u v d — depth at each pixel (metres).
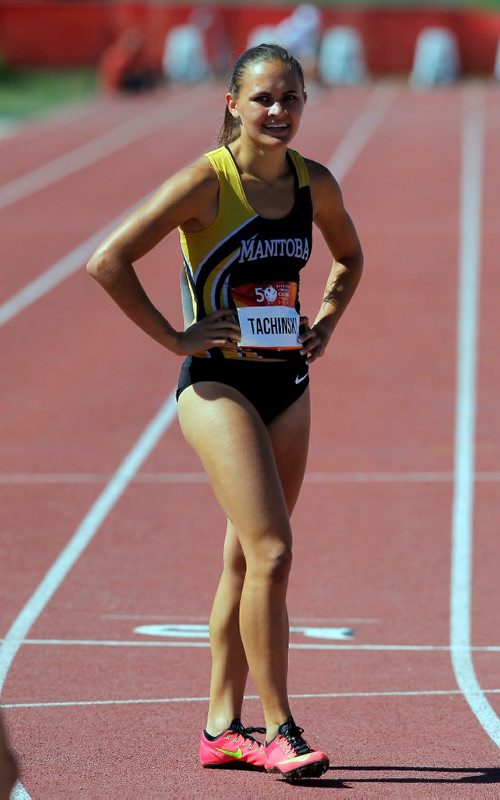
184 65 133.25
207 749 15.16
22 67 140.88
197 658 21.44
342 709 18.53
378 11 135.25
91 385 42.78
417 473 33.91
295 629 23.39
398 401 40.75
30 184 78.31
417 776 15.02
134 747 16.23
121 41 125.94
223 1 148.25
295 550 28.16
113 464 34.84
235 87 14.22
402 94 115.94
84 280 57.34
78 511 30.88
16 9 140.00
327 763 14.34
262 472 13.98
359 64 131.88
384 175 77.56
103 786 14.52
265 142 13.98
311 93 115.62
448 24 134.75
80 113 109.44
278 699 14.42
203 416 14.16
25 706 18.44
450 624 23.78
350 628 23.50
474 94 114.81
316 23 124.75
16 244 63.69
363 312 51.19
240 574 14.89
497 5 155.75
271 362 14.40
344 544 28.55
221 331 14.09
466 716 18.16
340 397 41.22
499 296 53.44
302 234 14.51
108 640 22.48
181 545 28.42
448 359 45.28
